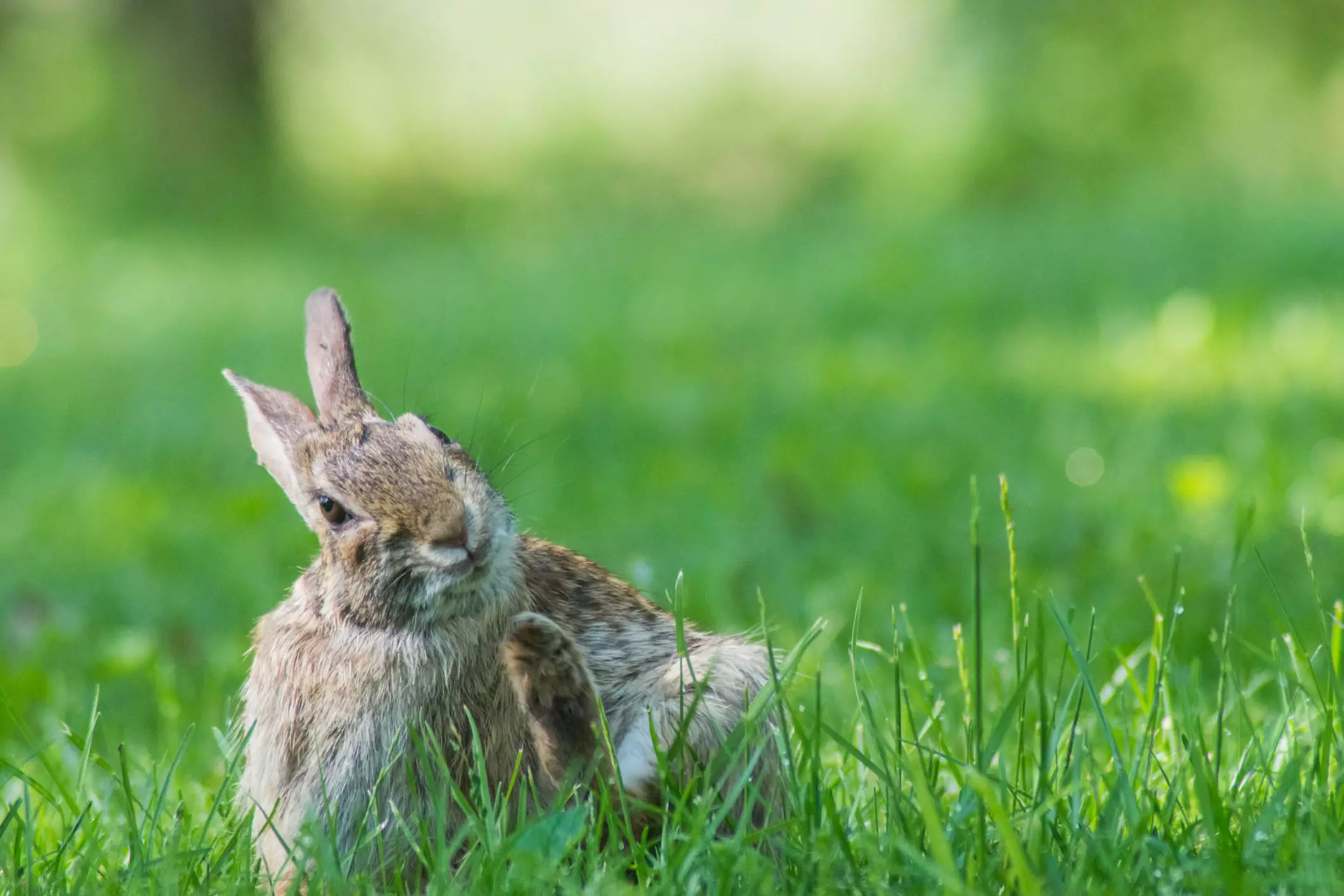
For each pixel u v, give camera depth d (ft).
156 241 110.93
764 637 20.35
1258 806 15.75
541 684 16.30
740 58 138.31
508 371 55.52
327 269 96.02
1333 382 44.96
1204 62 111.65
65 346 70.28
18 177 119.55
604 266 90.17
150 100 125.29
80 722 23.98
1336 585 26.73
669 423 45.37
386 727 16.67
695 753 16.55
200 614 30.04
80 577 33.58
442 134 137.49
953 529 32.24
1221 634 24.43
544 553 18.97
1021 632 20.02
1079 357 52.11
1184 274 67.00
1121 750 18.24
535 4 148.15
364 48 141.69
